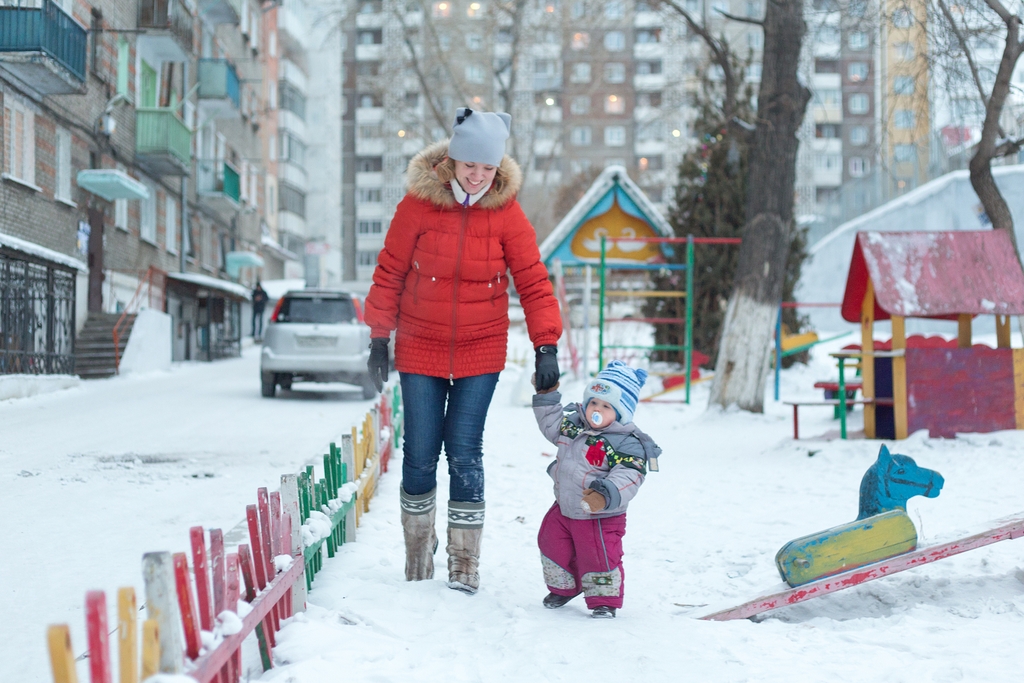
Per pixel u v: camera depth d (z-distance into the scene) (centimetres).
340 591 453
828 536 471
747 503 774
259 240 4784
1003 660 367
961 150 2752
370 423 770
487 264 464
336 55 6688
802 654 382
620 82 6688
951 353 998
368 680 332
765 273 1462
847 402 1051
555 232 2155
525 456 1052
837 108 6203
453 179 455
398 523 657
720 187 2161
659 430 1395
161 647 238
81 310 2355
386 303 473
